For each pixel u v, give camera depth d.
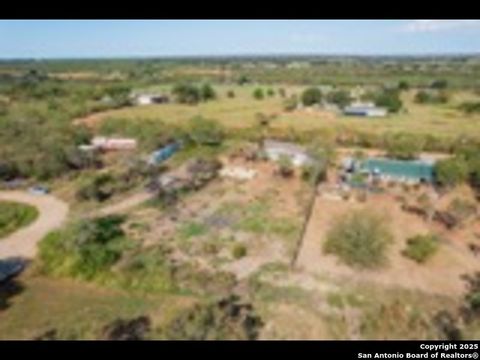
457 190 62.00
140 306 37.16
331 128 97.12
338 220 52.41
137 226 51.16
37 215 55.06
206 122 93.88
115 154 81.38
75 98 139.62
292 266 42.22
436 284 39.78
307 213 54.34
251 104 135.88
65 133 89.44
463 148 76.50
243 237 48.44
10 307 37.06
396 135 87.50
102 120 108.81
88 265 41.91
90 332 33.72
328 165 72.06
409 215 54.12
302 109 126.81
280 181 66.25
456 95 151.62
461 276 41.12
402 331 33.78
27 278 41.47
